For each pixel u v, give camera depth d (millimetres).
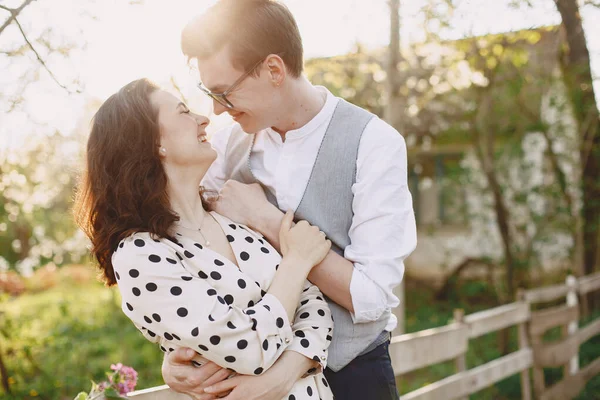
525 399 5055
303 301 1796
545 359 5074
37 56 2365
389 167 1824
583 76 7543
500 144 9469
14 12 2334
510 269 8758
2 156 3617
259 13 1754
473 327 4180
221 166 2105
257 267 1753
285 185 1905
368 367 1893
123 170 1651
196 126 1733
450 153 12680
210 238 1763
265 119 1853
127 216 1647
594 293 8531
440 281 11328
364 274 1771
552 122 8648
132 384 1946
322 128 1904
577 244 8500
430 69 7465
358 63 6246
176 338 1576
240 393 1589
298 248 1742
